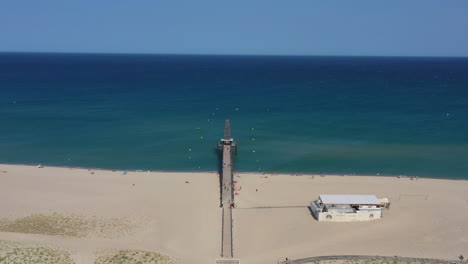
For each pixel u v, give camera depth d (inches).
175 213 2827.3
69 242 2282.2
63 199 3068.4
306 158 4101.9
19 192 3196.4
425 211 2861.7
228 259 2218.3
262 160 4050.2
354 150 4335.6
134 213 2827.3
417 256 2207.2
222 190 3161.9
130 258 2118.6
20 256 1988.2
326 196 2842.0
